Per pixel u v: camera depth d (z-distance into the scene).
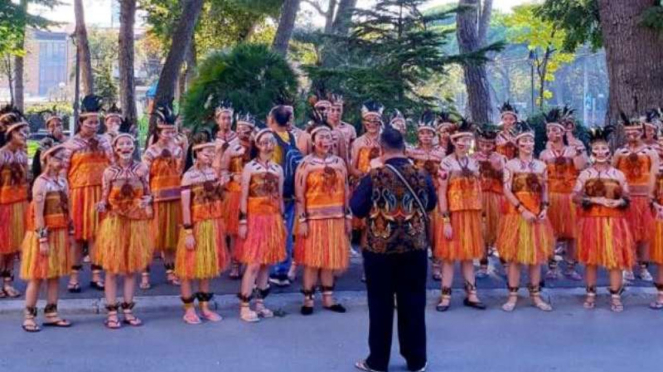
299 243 6.66
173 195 7.54
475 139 8.09
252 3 18.31
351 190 7.69
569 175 8.08
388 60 11.13
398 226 5.07
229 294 7.20
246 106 10.12
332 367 5.29
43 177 5.92
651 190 7.08
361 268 8.49
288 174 7.45
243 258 6.46
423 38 11.05
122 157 6.19
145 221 6.29
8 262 7.00
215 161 7.19
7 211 6.88
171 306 6.81
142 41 43.00
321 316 6.66
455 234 6.82
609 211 6.82
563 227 8.06
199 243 6.29
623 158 8.02
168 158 7.54
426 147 7.79
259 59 10.52
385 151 5.21
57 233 5.99
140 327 6.25
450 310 6.94
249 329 6.23
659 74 11.13
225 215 7.58
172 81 14.87
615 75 11.45
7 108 7.21
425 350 5.25
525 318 6.69
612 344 5.90
